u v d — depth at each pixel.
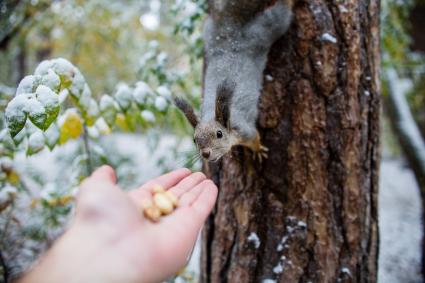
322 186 0.46
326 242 0.47
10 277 0.64
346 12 0.45
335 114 0.46
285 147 0.47
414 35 1.28
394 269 0.92
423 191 0.97
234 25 0.49
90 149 0.68
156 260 0.30
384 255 0.99
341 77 0.45
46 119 0.39
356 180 0.47
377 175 0.51
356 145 0.47
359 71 0.46
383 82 0.90
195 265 0.88
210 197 0.40
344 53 0.45
